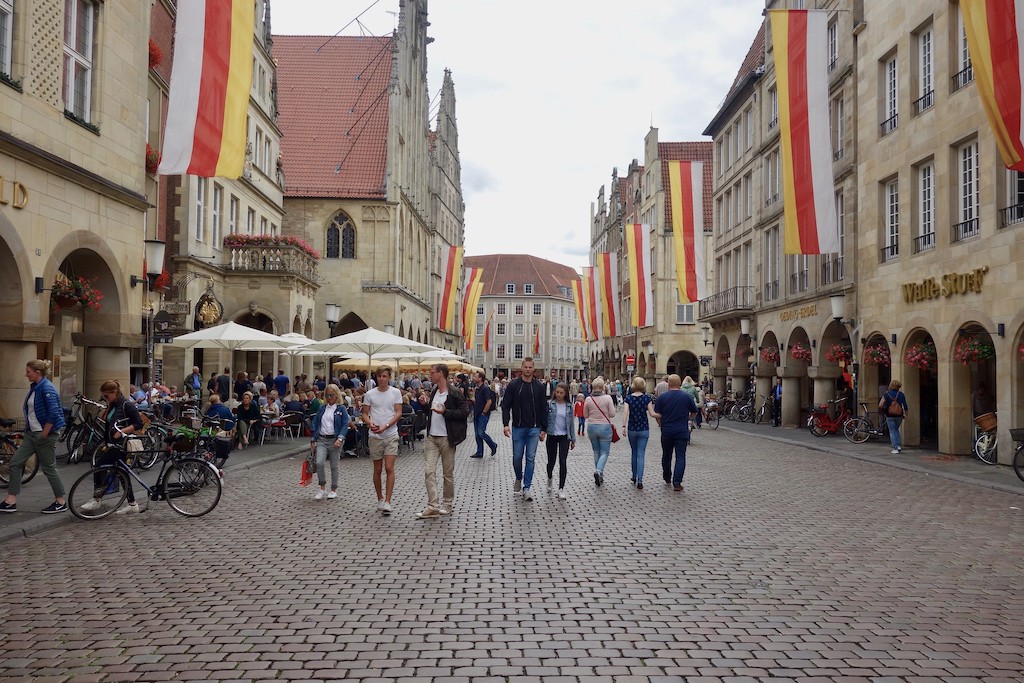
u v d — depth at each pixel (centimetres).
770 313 3272
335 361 4294
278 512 1075
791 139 2120
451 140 7069
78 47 1505
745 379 3809
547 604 631
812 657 514
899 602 643
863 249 2392
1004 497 1231
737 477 1486
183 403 1947
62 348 1878
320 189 4466
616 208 7556
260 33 3434
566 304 12081
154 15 2423
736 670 490
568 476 1505
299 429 2262
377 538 896
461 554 813
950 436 1905
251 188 3350
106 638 546
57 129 1402
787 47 2116
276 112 3756
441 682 469
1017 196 1716
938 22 1978
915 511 1093
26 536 895
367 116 4825
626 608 622
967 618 600
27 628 568
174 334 2469
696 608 623
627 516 1048
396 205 4491
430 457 1051
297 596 652
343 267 4438
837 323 2634
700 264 3158
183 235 2647
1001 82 1430
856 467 1673
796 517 1042
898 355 2166
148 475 1259
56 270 1401
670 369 5756
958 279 1862
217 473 1055
